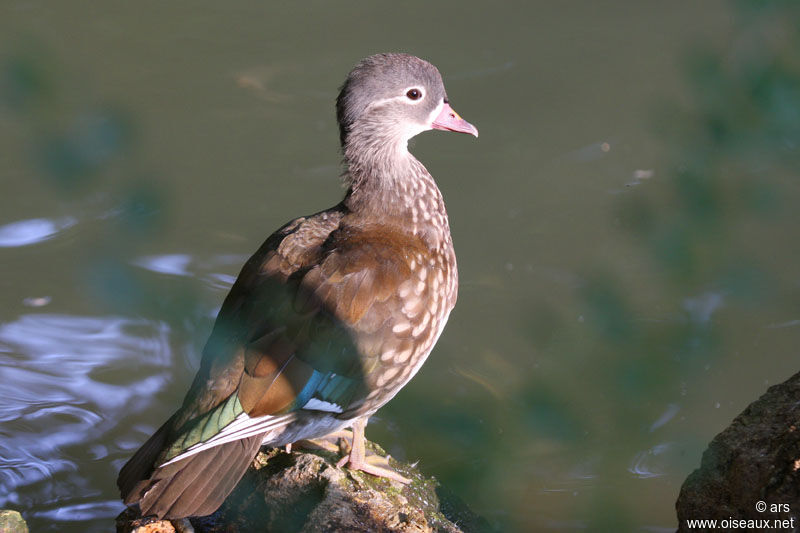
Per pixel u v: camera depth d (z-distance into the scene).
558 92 15.93
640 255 12.14
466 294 12.72
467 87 16.14
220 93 15.97
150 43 16.89
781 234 11.80
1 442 10.71
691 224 5.98
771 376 10.15
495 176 14.59
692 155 5.99
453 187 14.52
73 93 14.93
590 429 8.71
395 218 8.44
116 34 17.02
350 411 7.69
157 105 15.38
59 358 11.73
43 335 11.96
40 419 11.05
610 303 6.21
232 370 7.04
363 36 17.42
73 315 12.16
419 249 8.20
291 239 8.00
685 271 6.06
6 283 12.46
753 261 6.72
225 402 6.90
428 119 8.81
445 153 15.25
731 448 6.53
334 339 7.37
